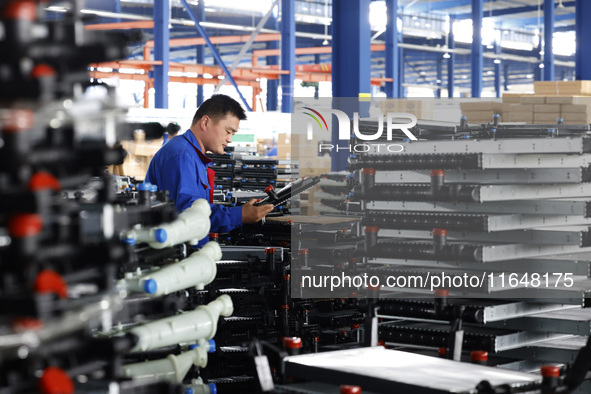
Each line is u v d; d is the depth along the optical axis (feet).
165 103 52.24
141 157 31.55
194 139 15.72
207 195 15.85
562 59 115.55
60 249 6.06
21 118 5.66
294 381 12.73
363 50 34.35
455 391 7.95
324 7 81.05
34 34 5.93
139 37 7.06
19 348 5.80
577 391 10.89
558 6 92.53
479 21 73.10
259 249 15.84
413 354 9.95
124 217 8.33
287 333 14.37
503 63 116.67
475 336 11.67
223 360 13.66
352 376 8.78
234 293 14.37
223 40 65.57
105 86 7.94
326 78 71.51
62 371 5.86
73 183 6.45
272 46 76.43
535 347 12.05
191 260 9.63
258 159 28.48
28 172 5.82
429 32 95.45
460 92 124.26
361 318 16.22
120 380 7.22
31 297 5.67
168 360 8.99
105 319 7.17
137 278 8.60
